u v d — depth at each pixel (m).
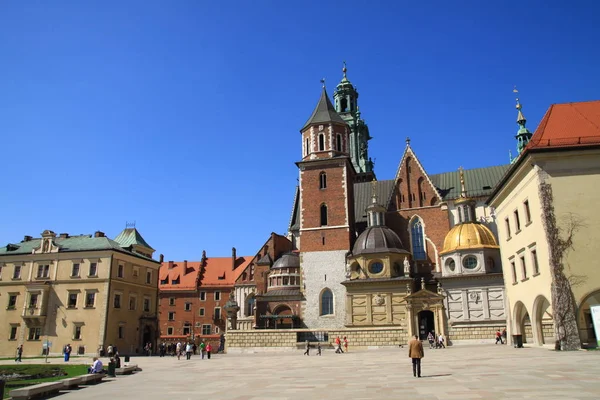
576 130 38.38
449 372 25.05
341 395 18.52
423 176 74.88
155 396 20.92
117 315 69.00
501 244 49.69
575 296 34.56
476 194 74.56
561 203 36.16
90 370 32.59
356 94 123.56
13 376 32.50
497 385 19.08
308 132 77.69
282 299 71.69
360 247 67.94
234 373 31.62
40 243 74.94
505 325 56.31
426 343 57.59
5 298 71.12
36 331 68.75
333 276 69.06
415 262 70.38
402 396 17.44
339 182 73.00
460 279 62.53
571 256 35.16
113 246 71.44
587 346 34.16
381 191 83.62
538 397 15.83
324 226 71.62
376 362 35.34
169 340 106.81
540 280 38.09
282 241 90.31
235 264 114.56
